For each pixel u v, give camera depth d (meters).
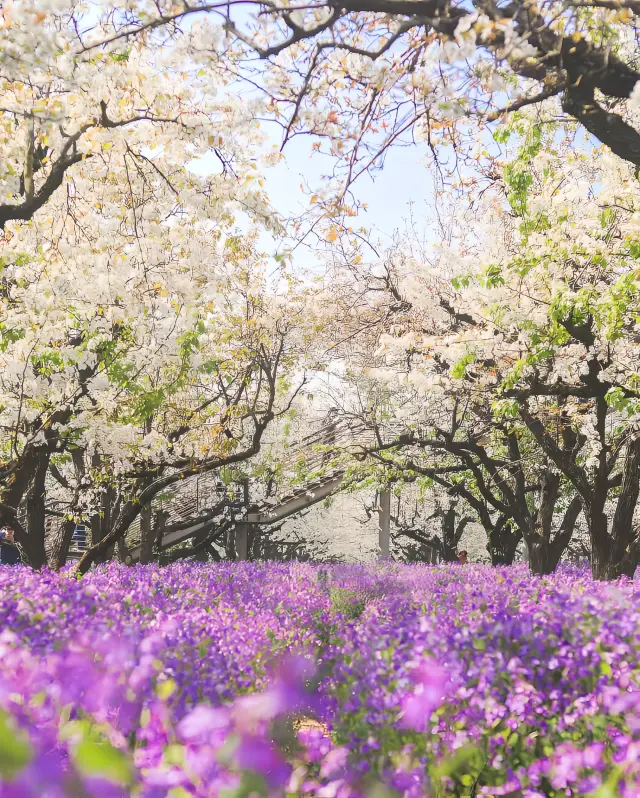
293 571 19.38
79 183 10.95
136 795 2.52
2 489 13.41
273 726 3.80
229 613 9.60
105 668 4.18
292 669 2.80
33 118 7.40
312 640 8.13
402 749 4.49
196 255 11.39
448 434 18.70
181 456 15.15
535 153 10.65
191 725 2.35
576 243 11.30
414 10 5.59
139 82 8.69
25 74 6.45
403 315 16.19
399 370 15.27
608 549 14.95
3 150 8.82
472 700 5.19
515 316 11.17
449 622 8.28
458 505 30.84
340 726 5.21
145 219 10.89
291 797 3.30
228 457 14.42
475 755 4.63
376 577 20.09
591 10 5.84
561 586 12.27
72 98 8.26
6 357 11.48
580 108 6.02
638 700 4.64
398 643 6.90
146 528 23.22
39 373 12.36
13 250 10.65
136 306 11.05
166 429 15.21
